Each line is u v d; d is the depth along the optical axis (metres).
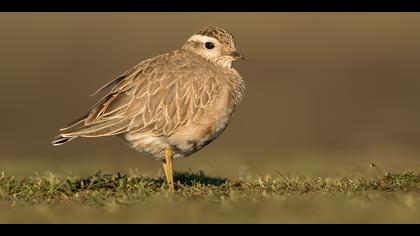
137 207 9.86
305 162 18.41
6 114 27.52
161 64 12.05
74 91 29.23
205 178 12.79
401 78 30.36
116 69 30.45
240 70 30.53
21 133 26.52
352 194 10.52
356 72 30.66
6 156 24.44
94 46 31.70
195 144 11.98
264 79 29.98
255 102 28.61
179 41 31.80
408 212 9.27
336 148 25.50
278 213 9.26
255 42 32.09
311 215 9.12
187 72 11.93
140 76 11.89
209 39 12.62
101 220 9.09
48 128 27.00
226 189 11.36
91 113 11.82
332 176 13.30
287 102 28.69
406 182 11.48
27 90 29.02
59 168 16.39
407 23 33.50
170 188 11.43
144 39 32.00
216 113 11.92
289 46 31.98
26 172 15.33
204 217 9.14
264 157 20.70
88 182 11.80
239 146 25.94
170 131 11.70
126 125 11.59
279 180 11.96
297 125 27.44
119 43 31.84
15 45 31.53
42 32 32.53
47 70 30.28
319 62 31.08
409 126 27.45
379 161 18.45
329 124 27.53
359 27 33.31
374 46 31.98
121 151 24.92
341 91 29.56
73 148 25.17
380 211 9.34
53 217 9.37
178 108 11.71
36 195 11.17
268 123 27.39
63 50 31.45
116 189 11.58
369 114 28.34
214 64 12.62
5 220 9.25
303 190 11.18
